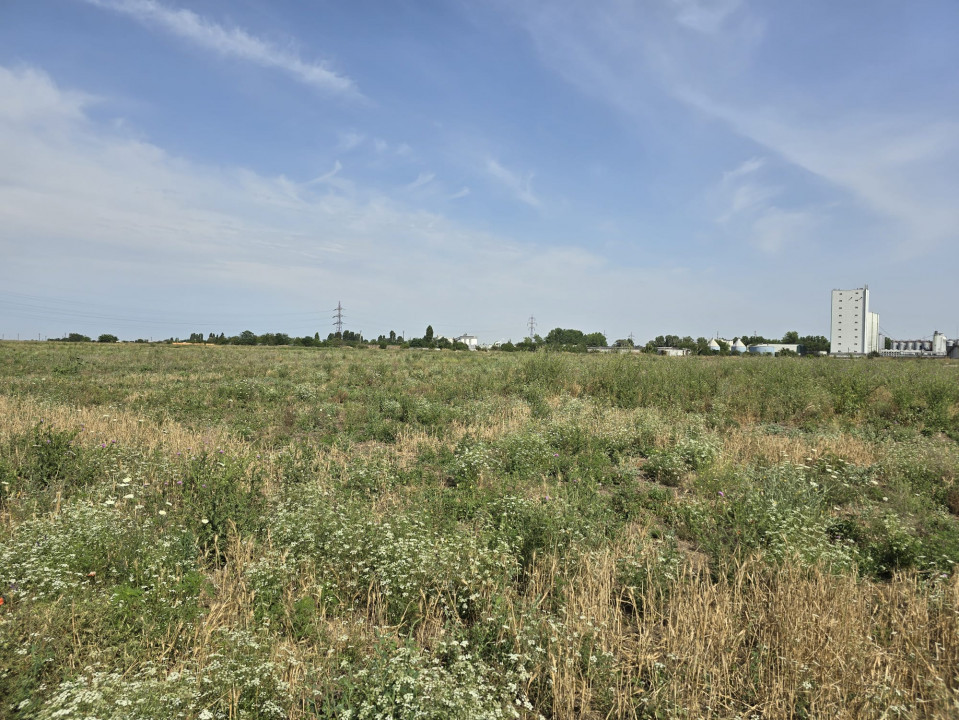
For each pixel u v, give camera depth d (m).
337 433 11.82
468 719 3.25
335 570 5.08
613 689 3.84
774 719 3.69
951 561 5.62
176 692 3.20
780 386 16.66
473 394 17.52
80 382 19.38
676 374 18.19
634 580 5.20
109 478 7.47
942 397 14.40
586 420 12.49
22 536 5.09
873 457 9.80
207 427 11.77
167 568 4.81
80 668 3.52
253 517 6.12
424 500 7.23
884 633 4.46
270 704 3.32
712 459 9.05
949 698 3.75
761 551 5.55
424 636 4.43
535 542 5.78
